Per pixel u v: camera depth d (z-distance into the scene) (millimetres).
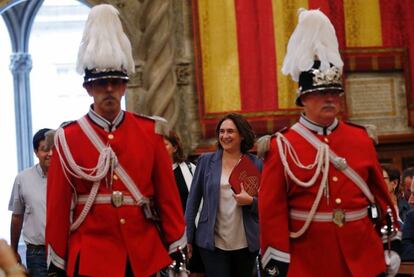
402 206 11836
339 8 15648
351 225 7121
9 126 23453
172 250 7113
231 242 10219
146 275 6988
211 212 10273
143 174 7090
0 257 4895
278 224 7121
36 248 10734
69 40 25297
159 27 15523
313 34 7242
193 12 15469
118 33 7168
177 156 11414
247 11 15445
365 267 7105
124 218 6992
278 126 15273
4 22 21875
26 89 22188
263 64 15398
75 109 25266
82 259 6879
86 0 15727
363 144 7254
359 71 15758
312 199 7121
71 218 7074
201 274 11125
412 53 15812
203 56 15438
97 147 7043
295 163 7125
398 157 15992
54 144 7113
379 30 15789
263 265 7152
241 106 15367
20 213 10984
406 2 15867
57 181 7035
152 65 15531
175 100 15484
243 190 10125
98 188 7012
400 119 15875
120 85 7113
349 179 7156
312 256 7113
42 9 25031
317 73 7137
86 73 7113
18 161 22203
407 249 9867
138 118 7285
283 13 15453
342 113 15609
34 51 25172
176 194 7227
